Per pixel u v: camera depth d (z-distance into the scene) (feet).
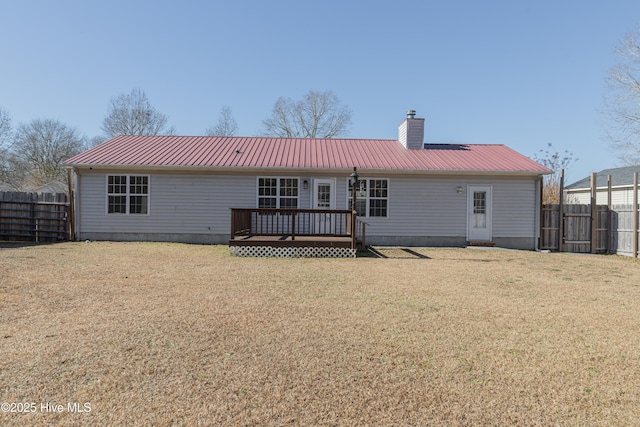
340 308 18.26
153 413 9.21
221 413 9.29
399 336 14.60
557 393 10.58
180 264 30.42
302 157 49.08
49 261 29.81
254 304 18.61
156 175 46.26
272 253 36.68
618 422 9.27
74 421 8.84
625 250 43.42
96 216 46.24
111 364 11.64
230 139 56.34
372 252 41.11
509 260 36.99
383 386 10.76
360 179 47.11
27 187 126.00
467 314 17.70
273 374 11.30
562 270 31.60
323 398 10.07
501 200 47.57
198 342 13.52
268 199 46.75
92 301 18.51
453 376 11.44
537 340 14.52
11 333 13.94
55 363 11.61
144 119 133.28
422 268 30.71
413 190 47.21
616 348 13.80
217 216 46.55
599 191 74.18
